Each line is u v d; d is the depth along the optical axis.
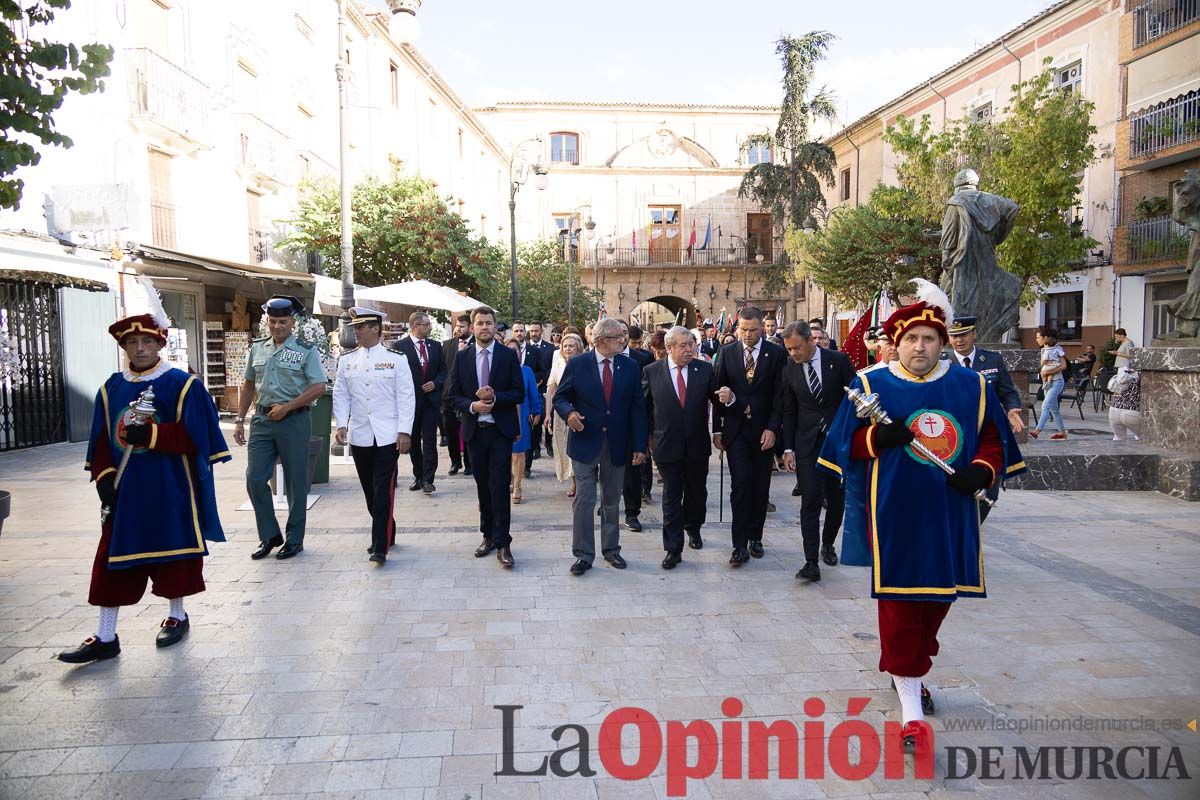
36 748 3.23
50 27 11.69
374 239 18.39
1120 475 8.59
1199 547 6.36
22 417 11.59
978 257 10.56
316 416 8.95
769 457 6.06
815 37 28.70
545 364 11.29
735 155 42.06
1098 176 22.42
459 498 8.57
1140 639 4.44
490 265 20.77
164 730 3.38
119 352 13.41
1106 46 21.98
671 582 5.52
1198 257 9.20
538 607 4.96
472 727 3.43
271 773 3.06
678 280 41.06
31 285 11.70
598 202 40.97
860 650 4.31
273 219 19.12
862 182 33.50
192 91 15.30
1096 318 22.67
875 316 6.68
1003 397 5.51
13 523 7.04
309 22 21.22
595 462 5.72
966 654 4.23
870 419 3.43
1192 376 8.70
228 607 4.91
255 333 17.77
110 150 13.20
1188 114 19.45
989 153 19.52
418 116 28.34
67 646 4.26
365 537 6.70
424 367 8.87
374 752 3.22
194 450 4.26
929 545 3.27
